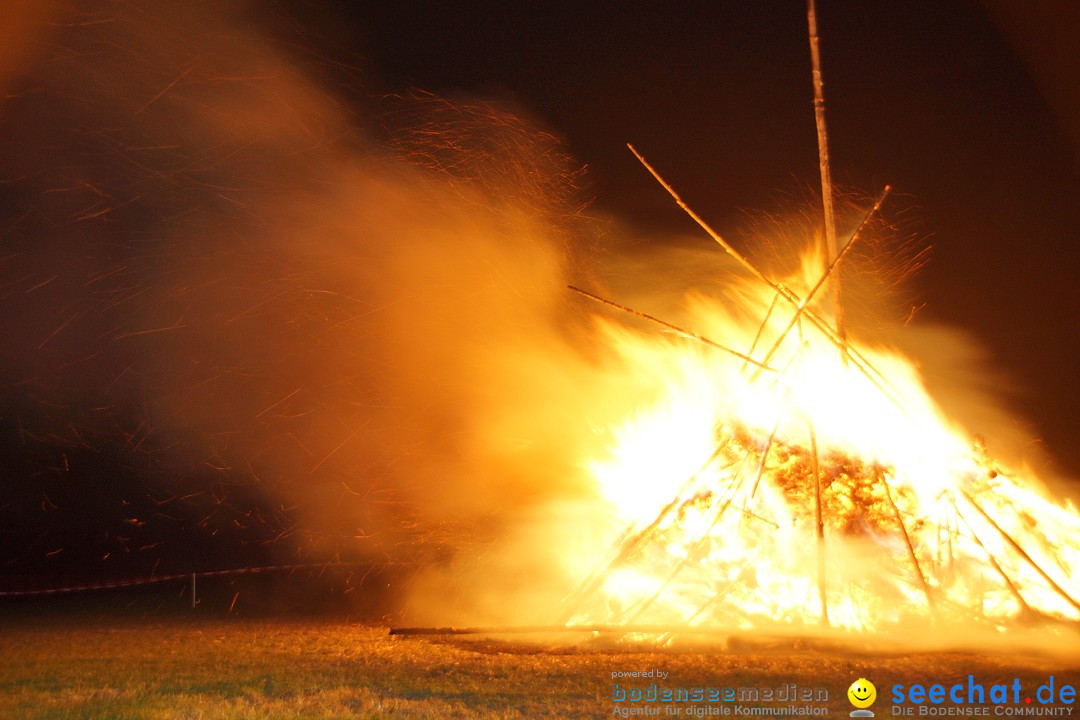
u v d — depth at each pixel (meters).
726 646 7.11
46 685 6.34
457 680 6.16
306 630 8.80
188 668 6.86
